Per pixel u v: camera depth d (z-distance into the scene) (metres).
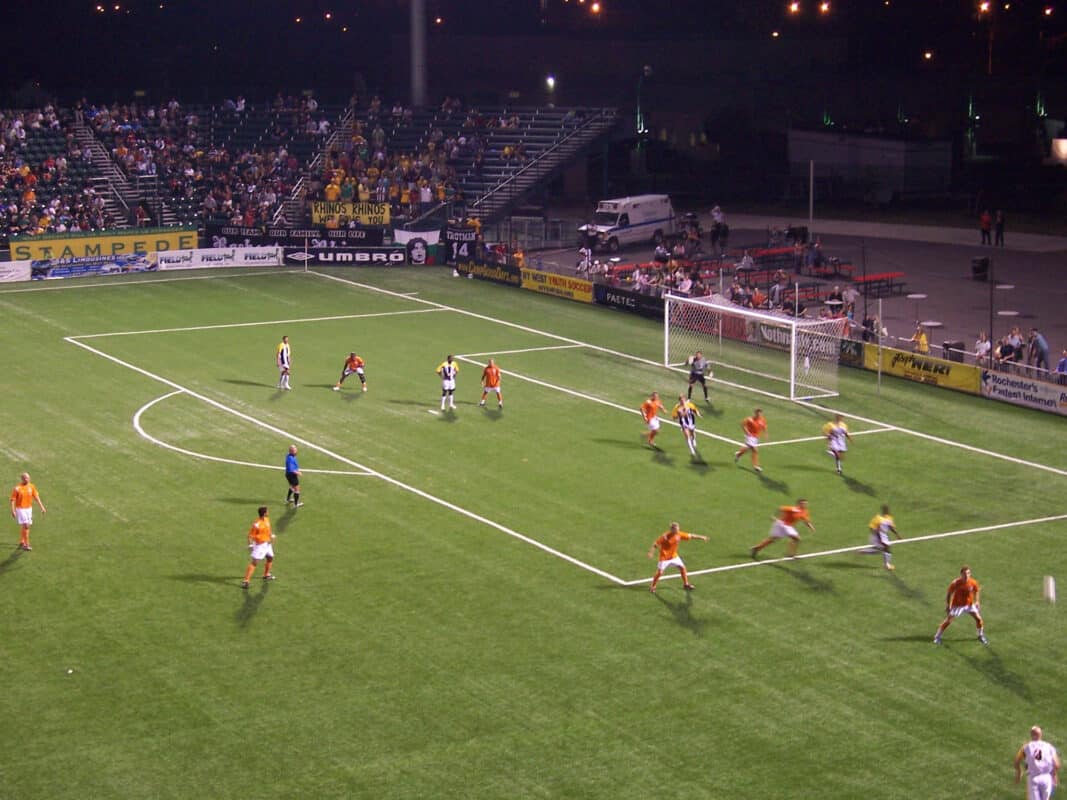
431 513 41.56
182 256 83.50
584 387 56.84
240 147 100.69
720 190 113.62
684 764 26.97
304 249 84.94
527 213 99.06
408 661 31.52
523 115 101.19
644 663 31.50
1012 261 83.38
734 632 33.25
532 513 41.66
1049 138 120.62
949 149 109.62
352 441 48.78
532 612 34.38
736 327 65.94
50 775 26.36
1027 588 36.12
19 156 92.25
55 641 32.31
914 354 58.22
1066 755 27.50
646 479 45.03
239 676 30.62
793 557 38.25
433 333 66.62
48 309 71.56
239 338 65.00
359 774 26.52
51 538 39.00
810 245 81.06
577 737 28.02
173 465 45.78
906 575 37.03
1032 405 53.91
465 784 26.17
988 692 30.19
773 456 47.72
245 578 35.97
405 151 99.00
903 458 47.59
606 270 76.50
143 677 30.52
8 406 52.66
